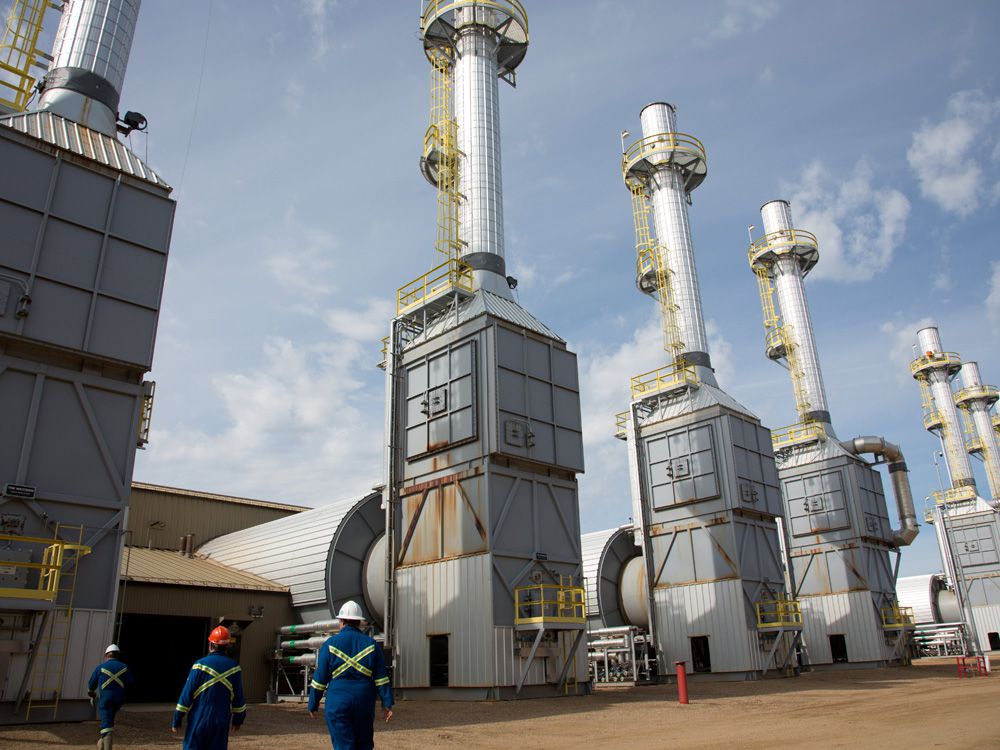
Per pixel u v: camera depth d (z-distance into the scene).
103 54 23.27
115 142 22.31
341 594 31.69
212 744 8.72
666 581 41.06
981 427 83.50
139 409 20.11
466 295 31.78
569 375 32.53
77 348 19.06
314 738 16.25
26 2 23.67
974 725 16.22
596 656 40.62
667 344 45.62
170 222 21.80
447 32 38.81
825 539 50.88
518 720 20.28
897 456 52.44
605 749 14.66
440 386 30.73
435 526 29.14
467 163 35.53
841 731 16.47
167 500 42.97
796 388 55.62
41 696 16.67
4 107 22.31
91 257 19.97
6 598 15.18
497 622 26.14
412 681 28.06
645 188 51.62
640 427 44.59
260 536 38.41
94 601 18.06
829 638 49.25
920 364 80.19
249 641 31.39
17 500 17.56
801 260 59.75
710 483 40.53
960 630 64.81
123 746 14.52
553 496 30.05
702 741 15.47
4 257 18.50
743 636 37.31
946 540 71.50
